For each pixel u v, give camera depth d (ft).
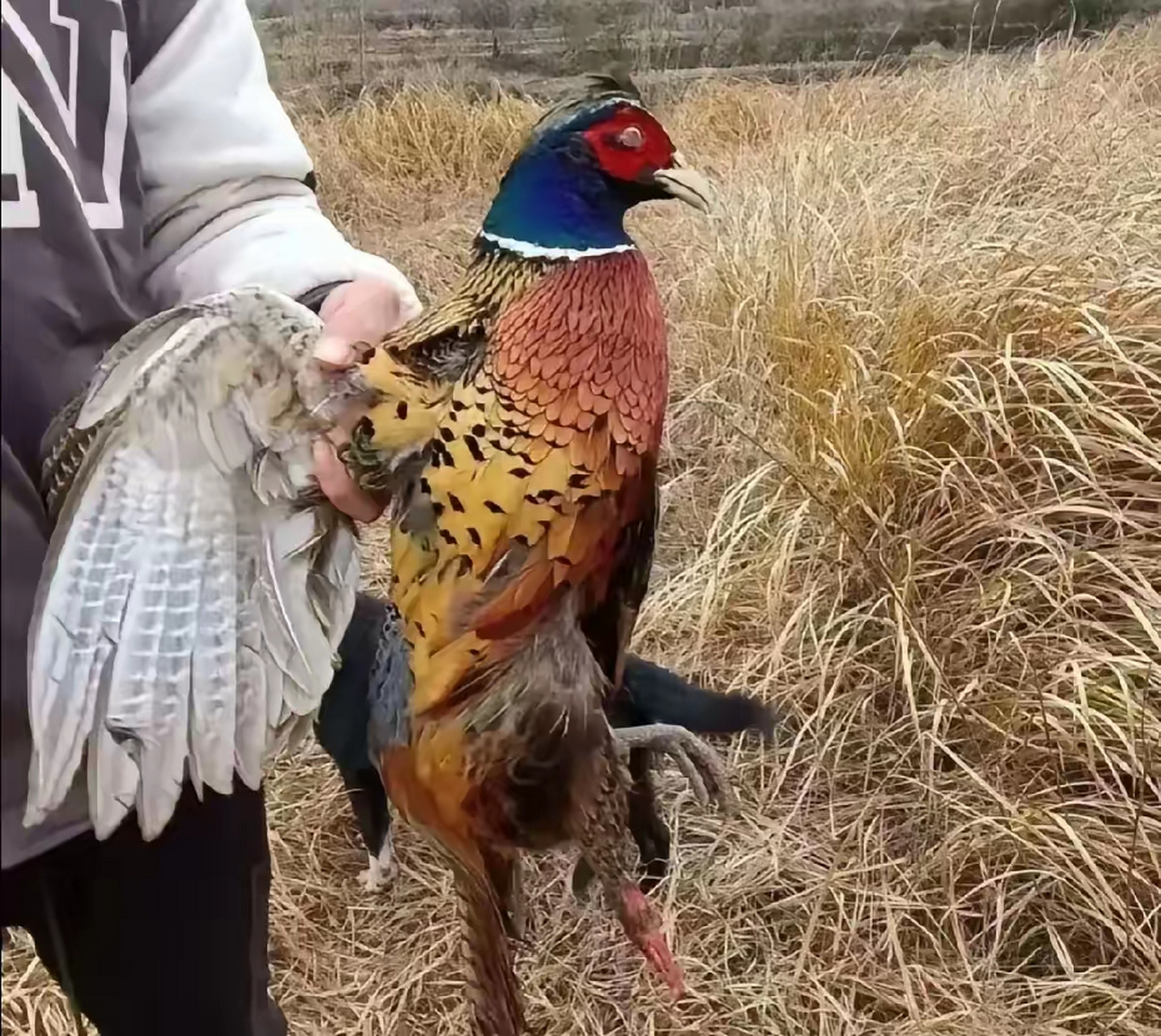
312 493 2.54
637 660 4.04
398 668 2.62
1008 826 5.05
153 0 3.12
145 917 3.17
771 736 4.93
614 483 2.32
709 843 5.57
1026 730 5.30
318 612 2.69
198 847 3.16
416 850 5.79
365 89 16.74
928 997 4.79
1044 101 11.57
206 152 3.18
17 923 3.14
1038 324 6.60
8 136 2.49
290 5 17.15
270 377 2.36
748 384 7.75
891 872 5.23
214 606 2.51
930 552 6.02
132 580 2.44
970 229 8.16
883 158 10.37
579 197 2.31
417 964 5.23
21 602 2.54
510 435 2.28
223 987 3.32
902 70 15.62
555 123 2.33
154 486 2.42
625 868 2.67
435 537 2.39
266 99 3.35
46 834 2.67
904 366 6.65
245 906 3.33
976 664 5.68
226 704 2.56
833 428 6.52
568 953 5.19
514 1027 2.85
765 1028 4.82
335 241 3.21
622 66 13.99
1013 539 5.64
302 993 5.17
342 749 4.90
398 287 3.03
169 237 3.22
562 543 2.32
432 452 2.36
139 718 2.48
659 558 7.21
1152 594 5.21
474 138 15.35
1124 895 4.88
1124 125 10.46
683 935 5.15
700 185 2.34
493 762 2.47
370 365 2.38
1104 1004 4.68
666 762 4.95
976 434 6.09
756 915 5.23
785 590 6.23
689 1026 4.85
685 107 14.83
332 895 5.68
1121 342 6.33
